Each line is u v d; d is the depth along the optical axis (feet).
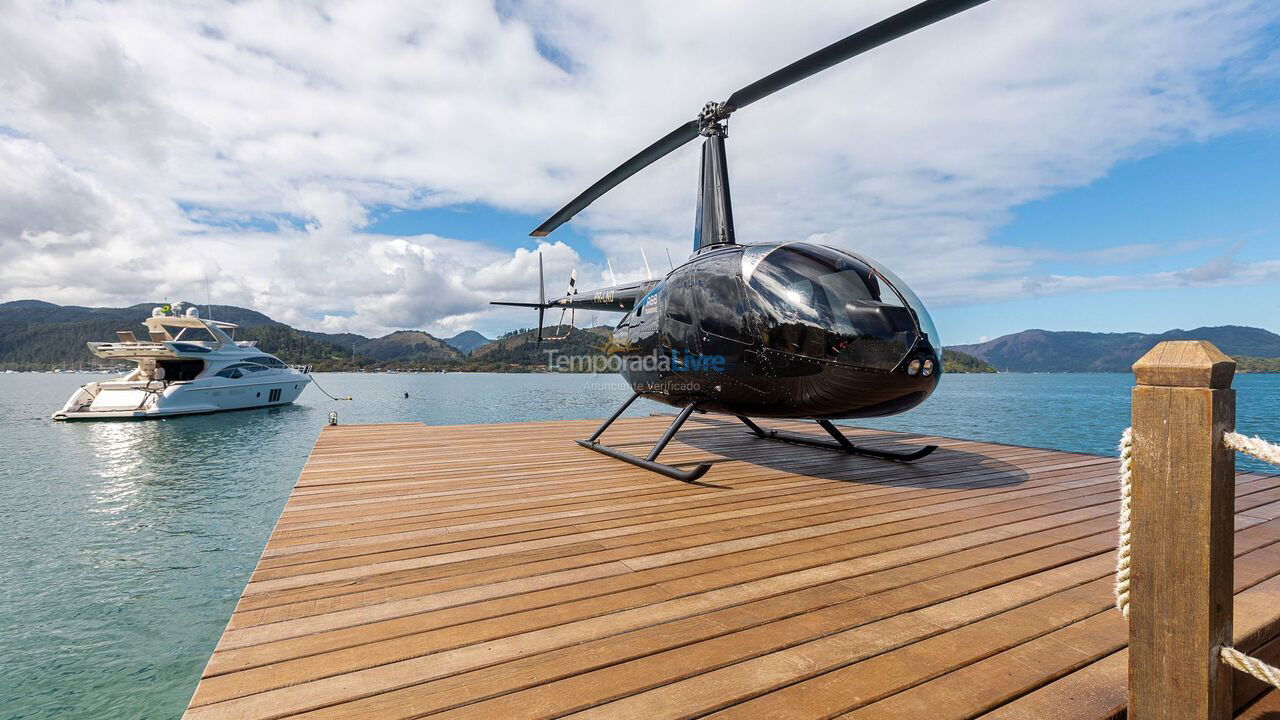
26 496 39.78
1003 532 10.01
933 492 13.07
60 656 17.60
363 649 5.86
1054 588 7.53
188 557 27.17
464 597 7.23
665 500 12.31
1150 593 4.20
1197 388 3.94
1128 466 4.35
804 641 6.04
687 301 15.12
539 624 6.46
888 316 11.43
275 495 40.14
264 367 92.99
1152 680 4.18
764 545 9.30
